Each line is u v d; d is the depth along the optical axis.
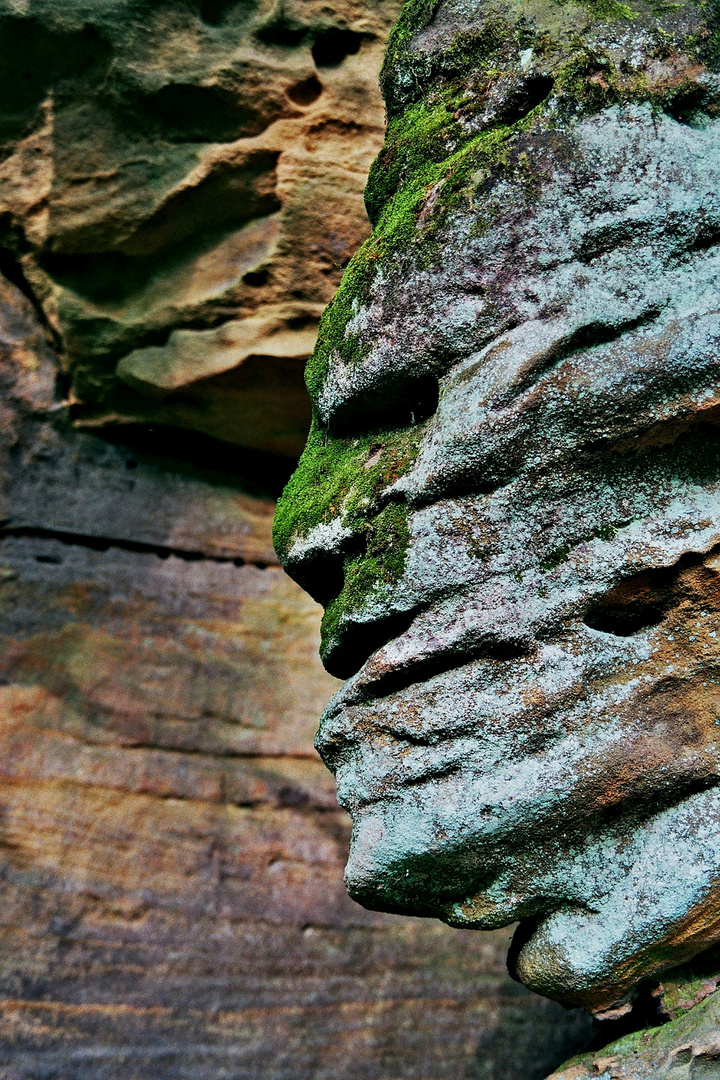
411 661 1.68
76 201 2.78
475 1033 2.98
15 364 3.00
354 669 1.89
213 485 3.24
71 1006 2.69
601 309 1.60
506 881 1.72
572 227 1.64
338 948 2.96
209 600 3.14
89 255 2.86
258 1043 2.79
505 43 1.78
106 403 3.07
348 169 2.69
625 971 1.71
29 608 2.97
